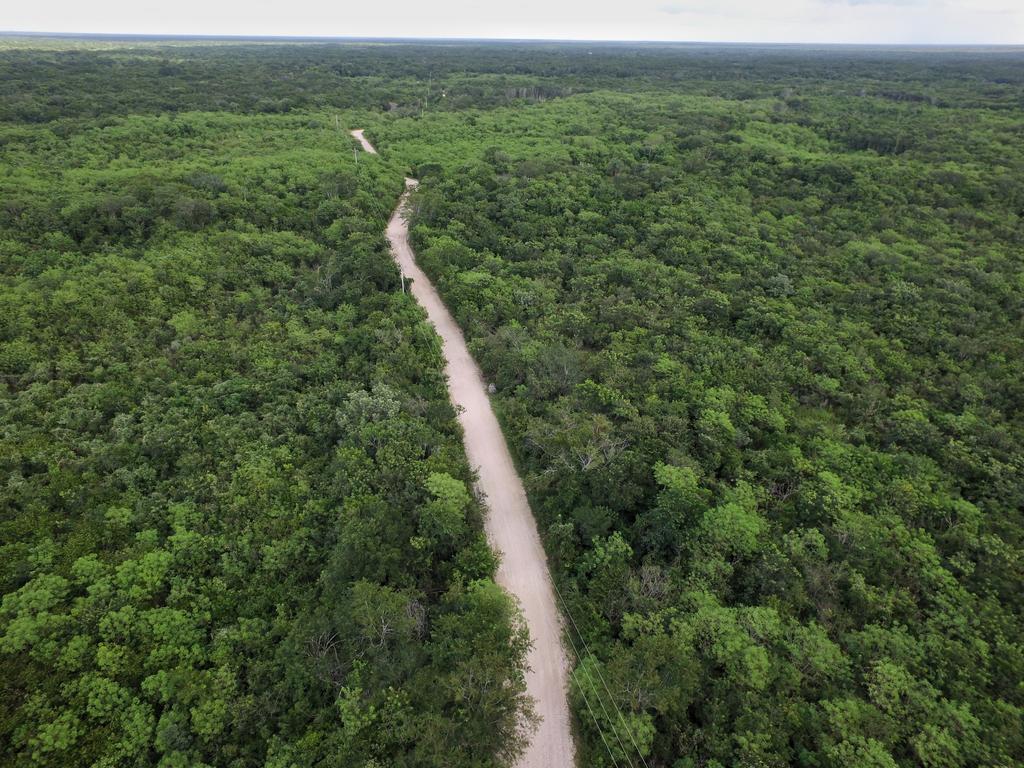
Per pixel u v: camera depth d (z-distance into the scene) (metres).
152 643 28.12
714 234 70.62
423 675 26.31
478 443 43.84
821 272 63.81
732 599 31.39
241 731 25.50
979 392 45.56
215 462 38.59
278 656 27.70
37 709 24.83
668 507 34.00
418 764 23.31
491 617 28.45
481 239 70.31
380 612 27.38
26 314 48.72
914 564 32.19
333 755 24.05
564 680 29.00
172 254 60.00
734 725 25.25
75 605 28.91
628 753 24.98
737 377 46.94
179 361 47.41
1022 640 28.25
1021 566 31.81
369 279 60.56
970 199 77.88
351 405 42.22
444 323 58.78
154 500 35.41
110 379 44.69
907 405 44.81
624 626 29.00
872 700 25.98
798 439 41.28
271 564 32.12
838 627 29.56
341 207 75.38
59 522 33.25
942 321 54.44
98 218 63.03
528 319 56.78
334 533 33.62
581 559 33.47
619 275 63.38
